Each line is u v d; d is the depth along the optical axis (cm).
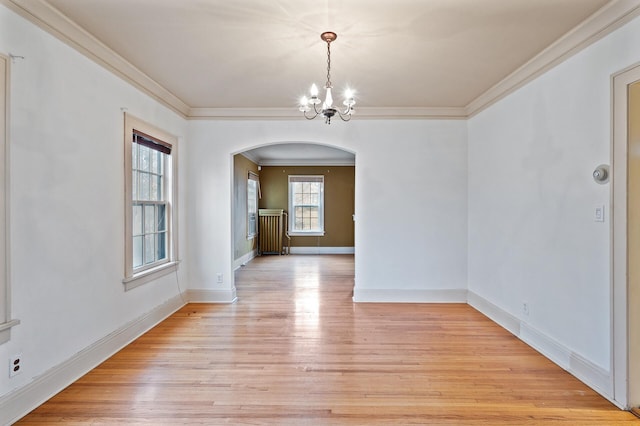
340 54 281
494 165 370
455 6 213
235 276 616
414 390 233
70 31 235
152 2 210
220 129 441
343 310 411
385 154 442
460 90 366
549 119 280
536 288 299
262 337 327
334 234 920
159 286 374
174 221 408
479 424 197
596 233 232
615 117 213
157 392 230
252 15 224
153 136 356
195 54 282
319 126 441
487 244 388
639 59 199
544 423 198
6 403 194
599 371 229
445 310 411
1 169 188
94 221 267
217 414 206
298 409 212
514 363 273
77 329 249
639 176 204
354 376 252
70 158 242
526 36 250
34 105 211
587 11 218
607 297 224
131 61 295
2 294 190
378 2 209
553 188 276
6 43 192
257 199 890
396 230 444
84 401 219
